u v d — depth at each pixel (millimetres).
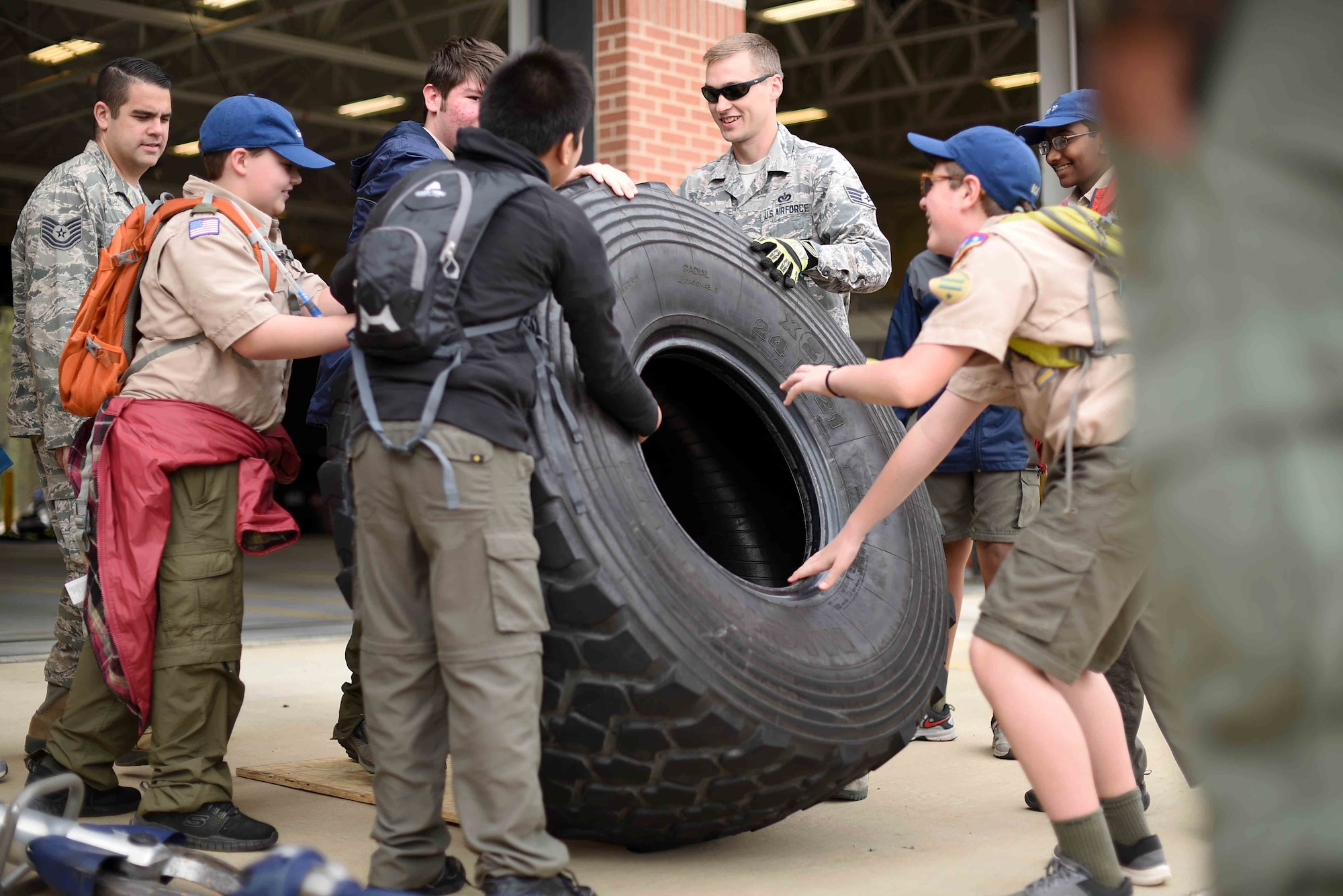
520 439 1850
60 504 3035
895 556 2658
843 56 13398
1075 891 1853
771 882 2150
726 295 2715
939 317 1899
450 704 1821
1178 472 508
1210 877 511
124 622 2275
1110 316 1849
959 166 2084
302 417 14984
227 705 2396
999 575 1907
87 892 1874
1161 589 521
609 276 1975
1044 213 1915
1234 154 491
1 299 13898
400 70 14188
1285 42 480
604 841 2240
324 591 8633
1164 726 2309
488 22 12453
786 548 2875
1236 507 486
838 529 2746
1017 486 3500
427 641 1895
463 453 1778
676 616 1988
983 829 2557
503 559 1793
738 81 3178
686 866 2254
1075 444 1867
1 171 16297
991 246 1894
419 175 1922
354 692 2947
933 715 3510
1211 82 496
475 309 1823
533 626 1826
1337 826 475
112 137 3131
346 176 17391
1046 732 1851
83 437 2467
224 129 2430
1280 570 478
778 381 2799
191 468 2330
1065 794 1854
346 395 2156
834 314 3215
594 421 2104
